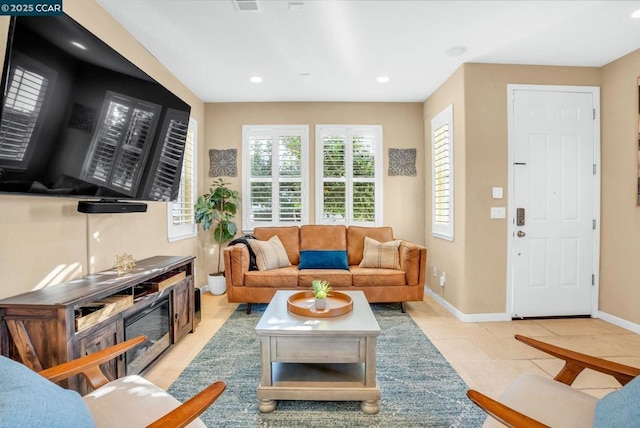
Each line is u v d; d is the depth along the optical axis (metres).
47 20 1.50
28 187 1.51
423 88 3.79
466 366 2.20
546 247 3.17
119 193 2.14
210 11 2.29
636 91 2.86
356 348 1.75
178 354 2.39
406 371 2.12
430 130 4.02
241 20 2.39
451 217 3.37
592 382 1.99
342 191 4.32
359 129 4.30
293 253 3.83
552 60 3.05
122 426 1.05
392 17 2.35
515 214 3.14
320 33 2.57
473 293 3.11
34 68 1.45
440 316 3.25
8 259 1.60
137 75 2.15
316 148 4.29
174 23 2.43
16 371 0.88
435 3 2.19
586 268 3.19
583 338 2.69
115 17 2.35
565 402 1.14
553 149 3.16
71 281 1.89
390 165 4.30
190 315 2.77
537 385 1.25
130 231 2.64
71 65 1.65
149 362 2.13
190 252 3.86
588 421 1.05
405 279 3.30
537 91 3.14
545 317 3.17
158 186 2.54
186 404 0.96
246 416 1.68
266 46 2.78
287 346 1.75
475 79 3.10
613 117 3.07
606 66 3.13
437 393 1.88
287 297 2.43
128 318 1.93
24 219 1.69
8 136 1.37
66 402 0.88
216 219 4.07
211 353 2.40
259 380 2.02
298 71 3.29
